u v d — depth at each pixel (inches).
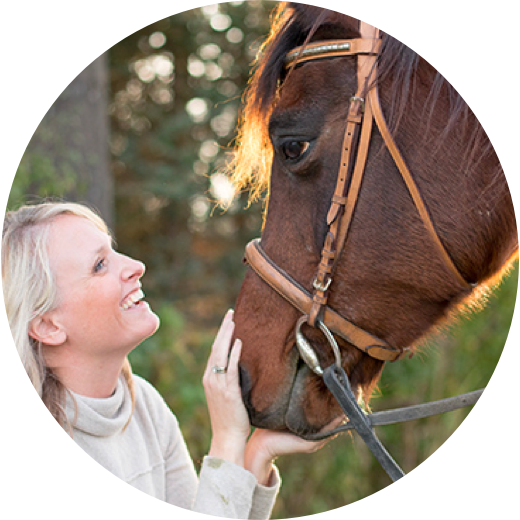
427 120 53.7
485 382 136.4
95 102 134.4
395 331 57.8
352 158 54.0
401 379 139.5
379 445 54.2
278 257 57.6
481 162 53.7
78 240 54.1
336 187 54.6
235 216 245.0
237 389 58.2
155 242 244.8
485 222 54.7
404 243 54.6
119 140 245.3
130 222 244.8
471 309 62.9
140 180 240.2
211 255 243.9
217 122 249.3
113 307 54.2
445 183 53.8
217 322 209.2
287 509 133.6
